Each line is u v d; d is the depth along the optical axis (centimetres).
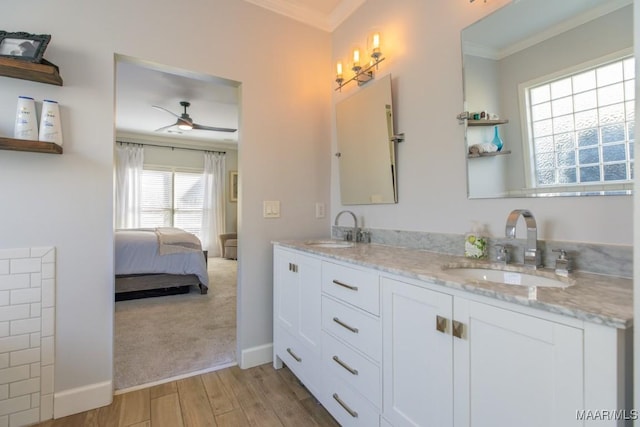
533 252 118
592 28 108
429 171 169
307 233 241
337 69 226
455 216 156
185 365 214
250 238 218
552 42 119
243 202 215
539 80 123
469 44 148
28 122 151
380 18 203
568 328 70
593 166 108
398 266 119
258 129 221
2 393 151
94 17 170
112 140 174
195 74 202
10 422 152
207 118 507
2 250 151
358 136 220
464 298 92
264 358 220
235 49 212
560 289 86
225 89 382
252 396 179
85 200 167
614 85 103
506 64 133
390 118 192
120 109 458
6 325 152
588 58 109
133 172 600
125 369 207
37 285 157
